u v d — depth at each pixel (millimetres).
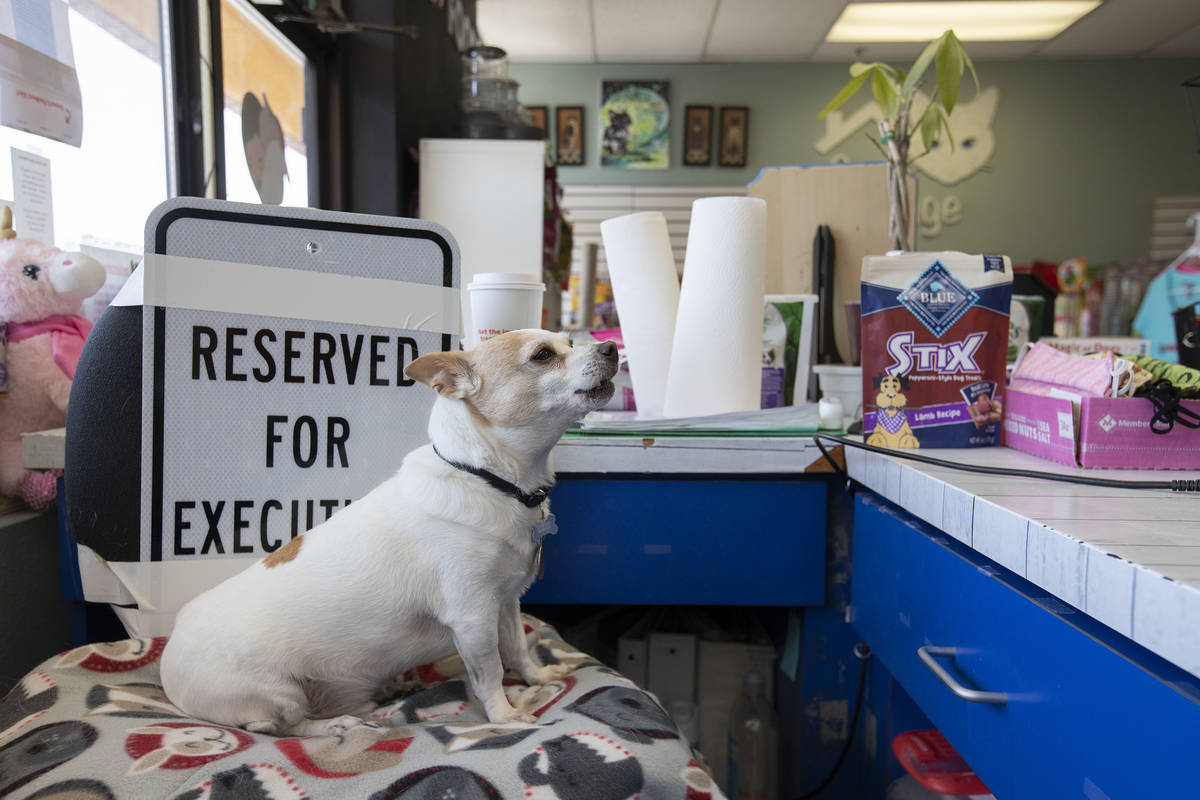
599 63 5594
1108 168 5543
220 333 959
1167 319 2594
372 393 1023
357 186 2268
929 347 1111
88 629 1183
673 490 1235
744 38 5066
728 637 1556
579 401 865
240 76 1813
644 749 720
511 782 667
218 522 968
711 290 1286
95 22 1370
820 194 1879
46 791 637
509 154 2279
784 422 1234
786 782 1440
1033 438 1035
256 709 832
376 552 858
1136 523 652
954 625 825
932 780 975
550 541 1240
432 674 1035
